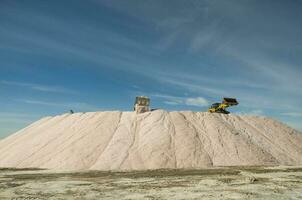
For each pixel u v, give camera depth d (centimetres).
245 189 2458
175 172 3616
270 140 5400
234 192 2334
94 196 2216
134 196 2202
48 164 4369
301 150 5316
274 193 2298
